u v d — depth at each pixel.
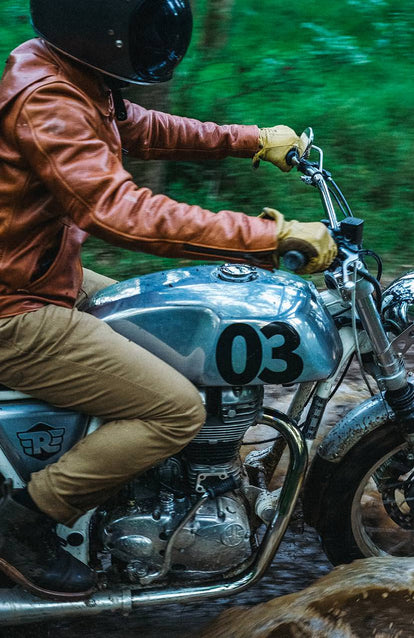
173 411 2.20
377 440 2.51
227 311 2.23
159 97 5.01
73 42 2.00
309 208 5.52
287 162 2.61
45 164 1.96
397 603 2.24
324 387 2.46
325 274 2.43
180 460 2.44
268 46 7.59
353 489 2.56
